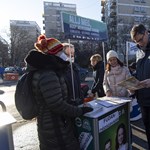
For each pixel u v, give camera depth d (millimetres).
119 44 52719
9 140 2311
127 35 53125
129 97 3961
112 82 4586
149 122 3760
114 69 4594
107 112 2775
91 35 4953
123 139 3242
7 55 66312
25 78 2578
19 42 67438
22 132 5891
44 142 2547
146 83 3180
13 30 67375
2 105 2730
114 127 2992
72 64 3479
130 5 70000
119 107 3094
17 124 6648
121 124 3170
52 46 2512
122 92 4516
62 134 2482
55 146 2490
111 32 54781
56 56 2518
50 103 2354
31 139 5359
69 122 2598
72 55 3537
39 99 2486
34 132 5863
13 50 66625
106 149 2848
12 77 29094
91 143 2672
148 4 71938
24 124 6637
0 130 2248
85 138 2719
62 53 2609
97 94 5488
